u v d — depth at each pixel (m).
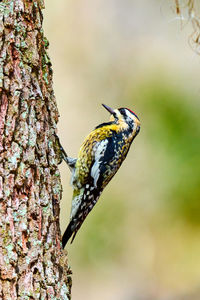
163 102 16.53
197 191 15.62
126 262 15.79
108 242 15.68
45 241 5.65
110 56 17.91
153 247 15.96
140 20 17.97
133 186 16.11
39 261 5.48
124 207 16.00
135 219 15.97
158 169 15.95
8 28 5.54
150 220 15.97
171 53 17.34
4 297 5.18
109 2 18.28
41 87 5.93
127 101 17.31
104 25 18.12
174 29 17.28
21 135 5.52
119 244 15.74
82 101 17.39
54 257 5.74
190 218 15.84
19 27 5.64
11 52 5.54
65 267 5.96
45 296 5.50
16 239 5.35
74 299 15.41
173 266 15.85
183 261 15.89
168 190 15.89
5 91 5.46
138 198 16.02
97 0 18.14
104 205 15.98
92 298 15.38
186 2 8.35
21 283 5.32
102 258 15.59
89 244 15.56
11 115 5.48
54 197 5.96
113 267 15.66
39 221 5.59
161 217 16.00
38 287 5.42
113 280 15.59
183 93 16.66
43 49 6.12
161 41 17.64
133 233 15.94
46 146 5.88
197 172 15.55
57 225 5.97
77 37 17.84
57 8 17.88
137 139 16.16
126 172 16.19
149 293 15.72
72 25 17.91
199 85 16.69
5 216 5.32
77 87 17.52
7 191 5.36
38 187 5.64
